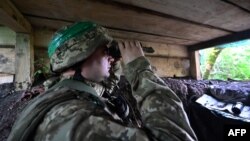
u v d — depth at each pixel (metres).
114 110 0.57
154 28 1.44
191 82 1.98
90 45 0.48
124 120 0.58
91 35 0.49
